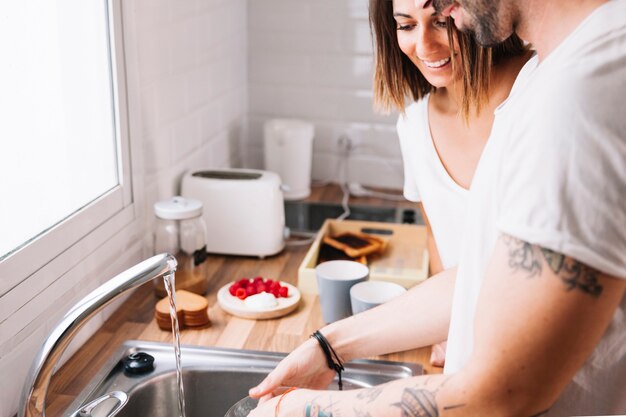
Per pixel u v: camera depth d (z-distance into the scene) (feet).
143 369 4.72
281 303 5.68
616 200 2.47
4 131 4.18
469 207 3.16
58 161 4.85
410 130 5.45
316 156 8.94
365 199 8.46
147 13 6.00
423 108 5.32
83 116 5.19
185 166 7.06
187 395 4.81
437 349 5.04
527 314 2.55
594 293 2.48
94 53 5.32
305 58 8.64
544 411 2.67
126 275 3.42
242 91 8.70
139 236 6.06
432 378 2.86
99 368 4.85
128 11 5.60
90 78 5.28
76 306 3.32
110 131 5.64
